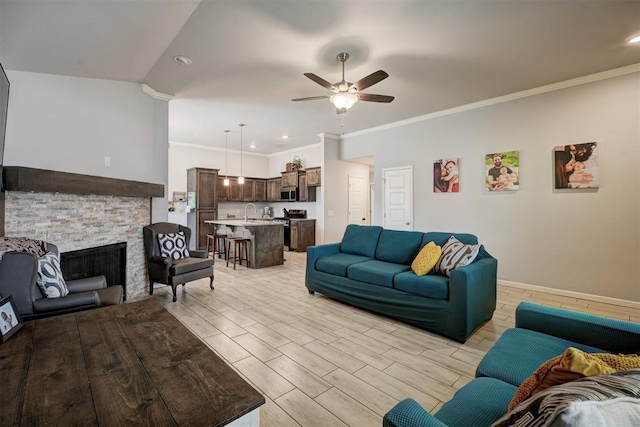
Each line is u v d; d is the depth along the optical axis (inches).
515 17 101.0
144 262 163.8
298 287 174.6
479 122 187.0
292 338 107.1
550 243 162.1
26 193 99.7
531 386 37.1
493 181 181.0
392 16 100.1
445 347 100.6
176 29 105.5
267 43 116.4
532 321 70.0
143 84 155.2
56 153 116.9
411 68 139.3
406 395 74.9
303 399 73.5
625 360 35.8
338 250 171.9
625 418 21.6
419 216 217.9
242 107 195.8
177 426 34.3
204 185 308.3
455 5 94.7
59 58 104.7
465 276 101.4
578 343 62.8
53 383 42.1
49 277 85.3
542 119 163.2
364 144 257.9
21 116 106.7
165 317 68.6
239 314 130.5
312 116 216.1
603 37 113.6
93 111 131.3
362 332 112.4
